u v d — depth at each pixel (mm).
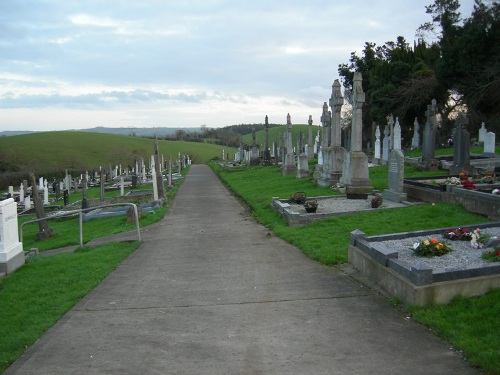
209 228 14828
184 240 12766
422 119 47625
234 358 4867
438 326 5285
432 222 11703
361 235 8492
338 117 22328
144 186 43844
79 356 5086
